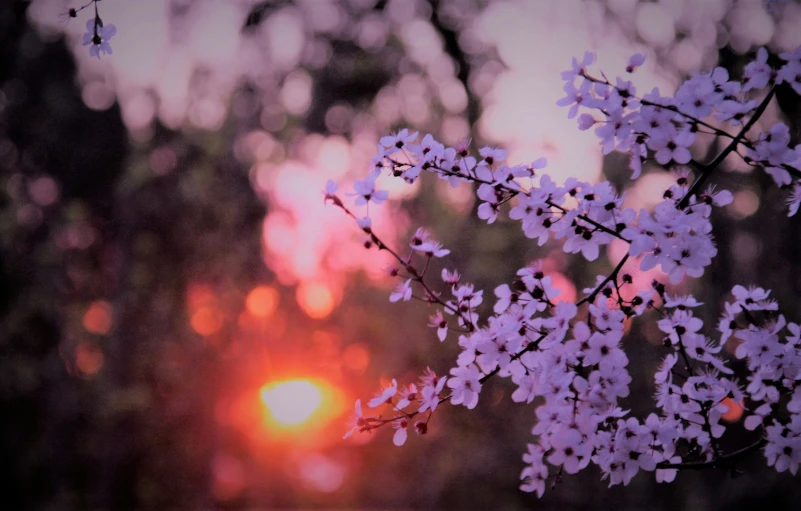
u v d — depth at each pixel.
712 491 10.36
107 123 15.57
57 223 14.55
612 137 2.40
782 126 2.34
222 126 15.01
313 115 15.56
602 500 13.65
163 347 15.34
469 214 11.82
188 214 15.09
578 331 2.36
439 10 13.83
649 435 2.40
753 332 2.63
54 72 15.22
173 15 14.95
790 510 9.13
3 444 13.57
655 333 6.38
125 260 15.10
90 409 14.45
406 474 14.84
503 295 2.54
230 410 15.84
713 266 9.94
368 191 2.51
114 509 14.80
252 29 15.89
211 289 15.41
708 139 7.11
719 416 2.66
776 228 9.53
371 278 14.20
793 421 2.51
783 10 4.92
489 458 13.23
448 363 12.54
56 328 14.09
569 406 2.45
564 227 2.51
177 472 15.56
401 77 14.73
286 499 17.48
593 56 2.40
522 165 2.56
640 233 2.35
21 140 14.78
